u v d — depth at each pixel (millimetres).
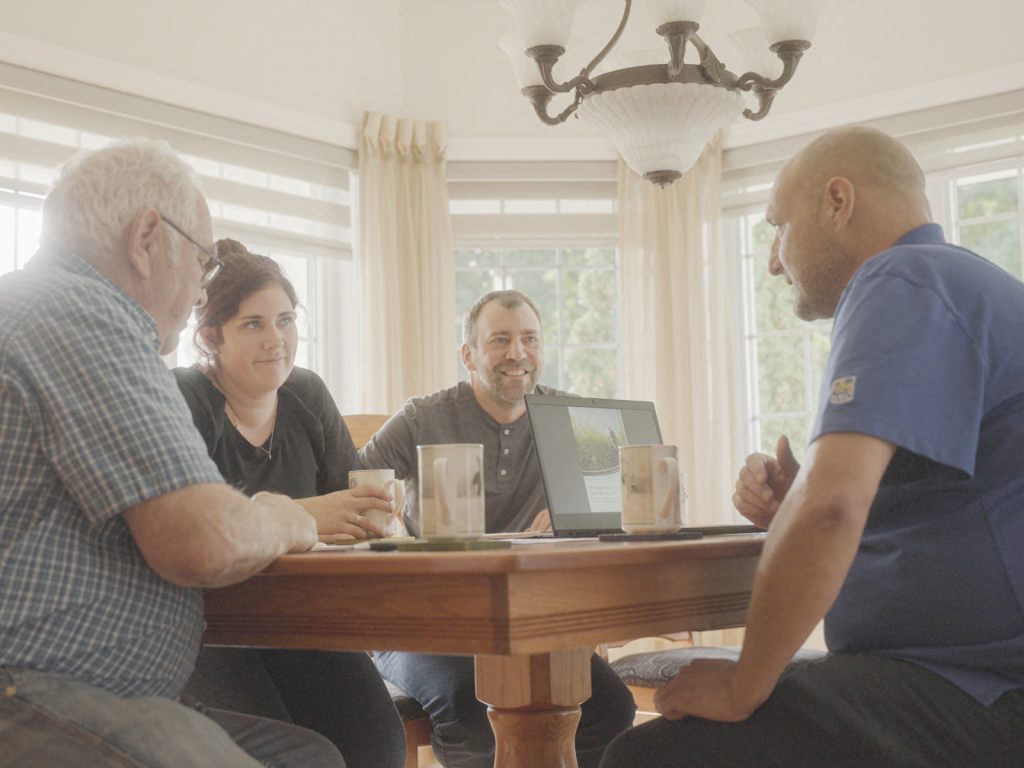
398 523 2879
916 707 1125
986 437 1155
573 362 4598
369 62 4406
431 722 2049
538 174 4457
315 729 1870
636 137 2502
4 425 1094
